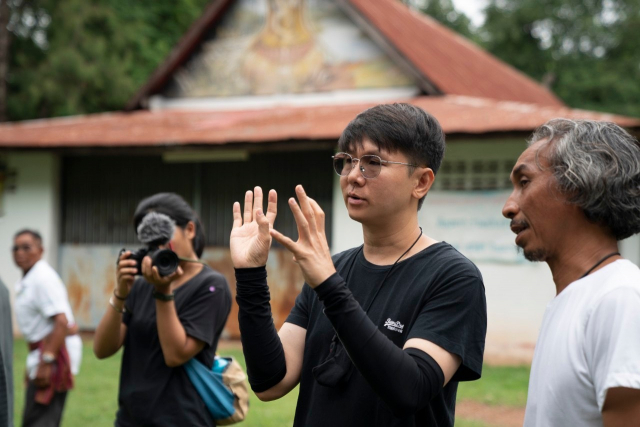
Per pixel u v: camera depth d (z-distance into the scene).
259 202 2.36
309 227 2.01
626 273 1.75
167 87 14.72
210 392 3.28
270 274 10.97
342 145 2.27
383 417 2.12
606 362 1.67
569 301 1.82
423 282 2.18
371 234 2.31
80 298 12.09
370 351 1.90
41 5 19.28
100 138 11.45
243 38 14.08
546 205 1.87
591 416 1.72
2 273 12.20
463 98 12.09
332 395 2.20
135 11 21.80
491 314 9.59
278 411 6.68
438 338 2.05
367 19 12.78
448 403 2.25
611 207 1.79
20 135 12.32
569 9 29.55
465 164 9.79
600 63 28.72
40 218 12.09
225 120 12.38
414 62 12.34
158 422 3.21
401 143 2.19
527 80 23.20
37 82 18.89
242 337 2.28
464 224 9.77
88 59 19.34
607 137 1.84
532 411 1.85
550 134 1.91
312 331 2.34
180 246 3.44
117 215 12.06
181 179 11.73
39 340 4.91
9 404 3.24
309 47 13.50
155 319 3.30
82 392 7.46
